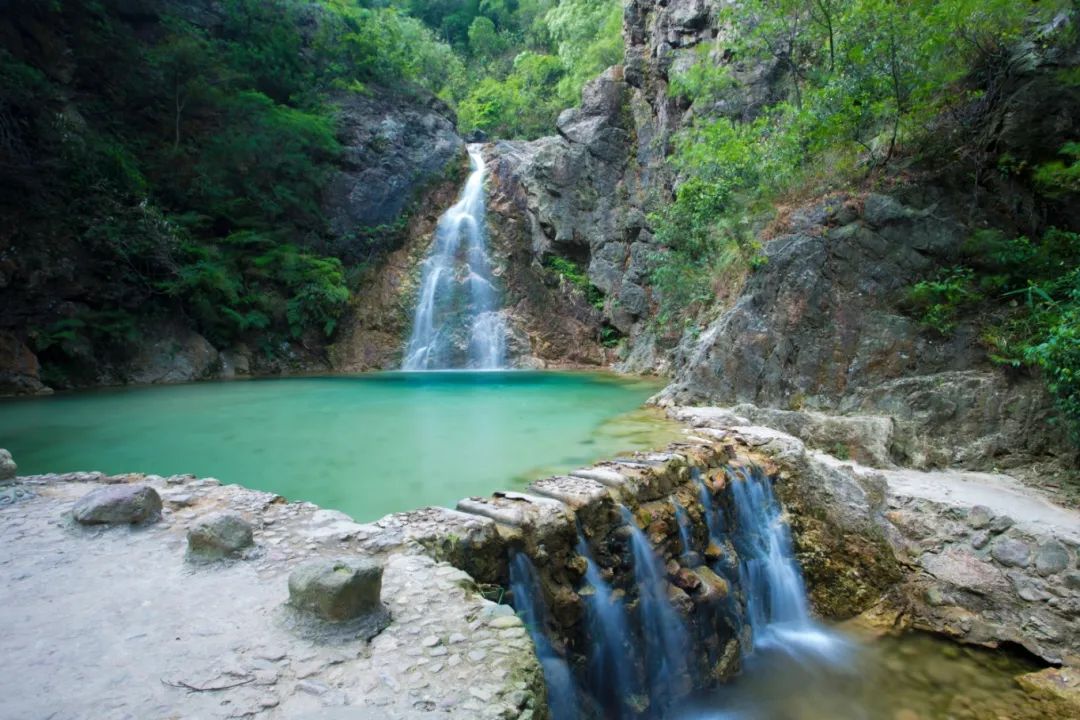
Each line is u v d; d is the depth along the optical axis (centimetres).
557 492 518
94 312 1349
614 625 504
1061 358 758
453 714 222
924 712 558
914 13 1052
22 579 325
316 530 401
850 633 698
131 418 966
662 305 1659
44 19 1639
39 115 1359
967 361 929
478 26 4047
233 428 888
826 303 1035
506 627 287
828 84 1170
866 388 973
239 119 1806
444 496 571
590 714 468
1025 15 1006
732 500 702
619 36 2600
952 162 1065
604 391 1308
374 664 253
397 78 2570
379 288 1992
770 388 1031
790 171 1234
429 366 1888
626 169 1991
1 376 1182
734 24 1526
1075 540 645
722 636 617
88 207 1373
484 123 3250
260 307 1692
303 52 2331
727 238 1319
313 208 1958
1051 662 616
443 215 2231
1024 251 948
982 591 680
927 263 1012
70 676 238
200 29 2000
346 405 1111
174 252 1492
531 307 2045
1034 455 835
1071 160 977
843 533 763
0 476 490
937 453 879
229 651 259
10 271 1215
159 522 413
